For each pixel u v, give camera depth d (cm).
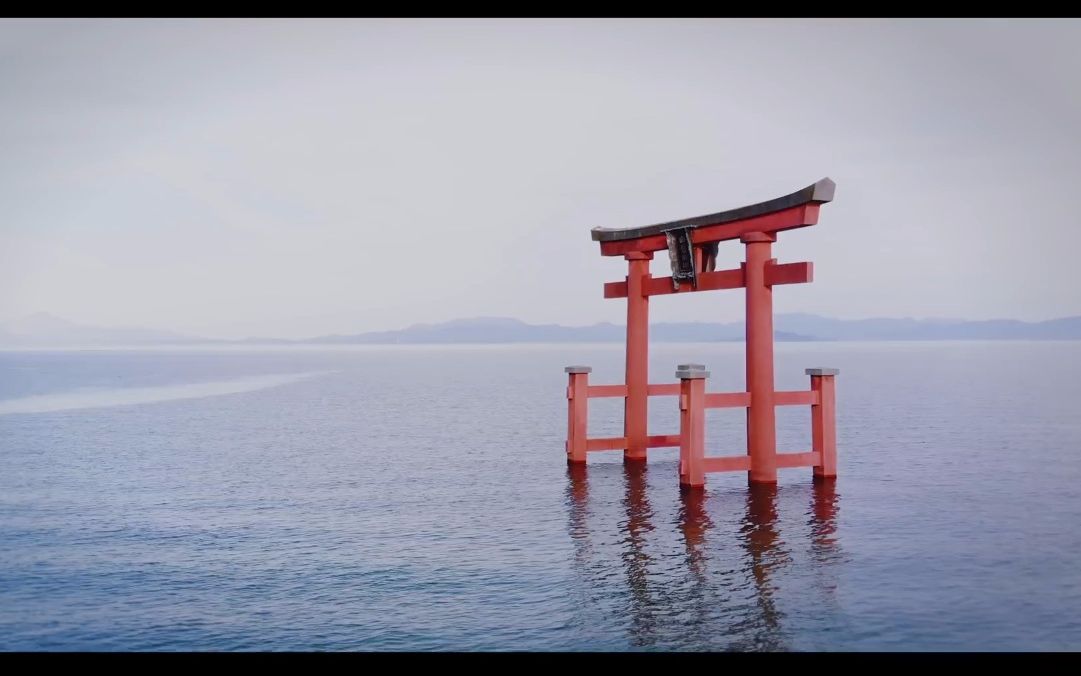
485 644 593
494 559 809
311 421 2089
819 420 1198
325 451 1562
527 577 748
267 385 3506
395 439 1738
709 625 623
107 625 639
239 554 838
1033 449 1520
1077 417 2031
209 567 793
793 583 719
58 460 1460
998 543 848
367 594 707
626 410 1415
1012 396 2614
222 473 1320
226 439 1742
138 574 771
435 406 2511
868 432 1784
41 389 3253
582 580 736
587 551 832
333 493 1150
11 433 1847
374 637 609
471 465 1388
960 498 1073
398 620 644
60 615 662
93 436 1794
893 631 607
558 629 620
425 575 759
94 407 2467
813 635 600
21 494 1155
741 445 1712
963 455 1451
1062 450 1505
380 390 3184
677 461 1434
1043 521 944
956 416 2072
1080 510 1000
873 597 681
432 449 1585
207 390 3209
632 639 598
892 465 1345
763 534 891
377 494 1141
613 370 4469
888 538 870
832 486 1160
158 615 660
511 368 4956
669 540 870
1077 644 582
